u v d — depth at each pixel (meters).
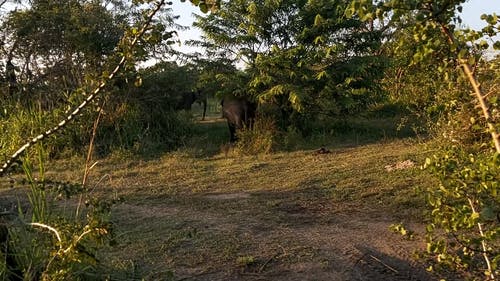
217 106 23.36
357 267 4.97
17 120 10.55
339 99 12.70
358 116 13.99
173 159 10.98
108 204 3.42
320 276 4.80
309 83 12.62
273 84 12.51
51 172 9.88
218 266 5.08
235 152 11.45
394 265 4.97
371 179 8.28
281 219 6.54
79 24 13.41
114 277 4.12
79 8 14.25
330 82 12.45
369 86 12.98
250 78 12.84
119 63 2.98
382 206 6.87
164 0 2.82
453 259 2.72
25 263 3.62
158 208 7.26
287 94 12.75
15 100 12.67
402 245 5.46
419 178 8.00
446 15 2.22
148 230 6.20
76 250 2.89
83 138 11.48
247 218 6.63
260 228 6.20
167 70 13.21
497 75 2.60
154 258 5.28
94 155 11.20
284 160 10.49
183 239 5.82
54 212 5.32
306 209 6.95
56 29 13.78
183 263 5.17
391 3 2.14
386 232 5.89
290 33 12.72
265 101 12.84
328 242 5.65
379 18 2.19
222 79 12.90
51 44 13.78
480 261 4.12
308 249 5.44
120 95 12.03
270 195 7.77
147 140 12.17
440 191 2.67
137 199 7.80
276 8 12.47
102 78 3.00
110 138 11.89
